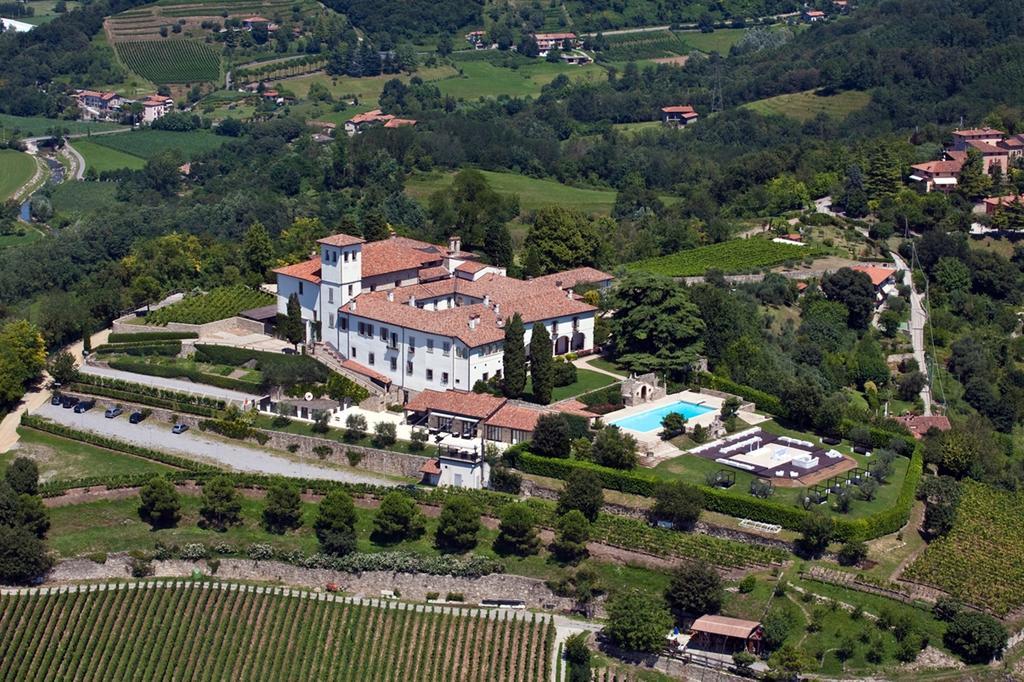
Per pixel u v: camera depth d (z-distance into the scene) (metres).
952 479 181.62
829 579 155.88
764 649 148.12
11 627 157.12
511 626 153.00
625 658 149.12
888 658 147.50
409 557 162.12
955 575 157.12
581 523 160.12
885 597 153.88
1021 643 151.62
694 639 150.88
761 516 164.75
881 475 177.62
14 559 163.00
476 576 160.00
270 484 179.50
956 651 147.62
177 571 166.38
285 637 154.62
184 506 177.88
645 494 170.75
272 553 165.50
